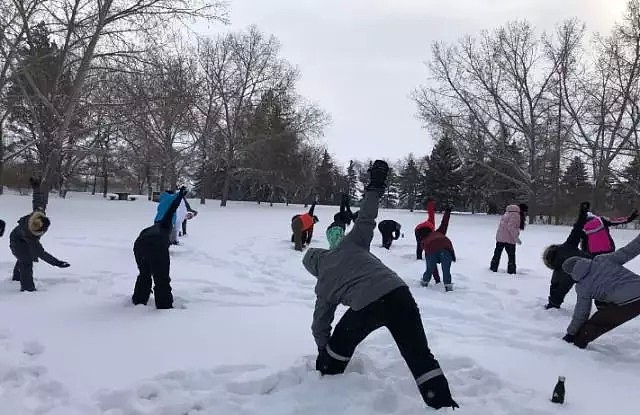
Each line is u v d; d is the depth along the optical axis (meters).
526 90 38.03
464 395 4.60
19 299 7.20
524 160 40.16
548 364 5.60
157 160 33.00
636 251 6.11
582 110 34.59
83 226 17.98
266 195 57.66
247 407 4.11
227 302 7.68
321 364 4.68
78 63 22.86
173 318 6.46
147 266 7.05
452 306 8.29
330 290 4.68
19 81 21.84
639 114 31.58
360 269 4.56
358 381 4.52
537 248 16.70
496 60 38.62
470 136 39.28
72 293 7.70
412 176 71.81
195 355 5.18
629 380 5.25
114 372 4.69
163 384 4.44
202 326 6.19
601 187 37.97
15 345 5.29
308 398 4.27
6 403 4.03
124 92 23.78
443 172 49.53
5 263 9.85
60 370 4.71
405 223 26.23
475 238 19.72
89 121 24.28
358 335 4.52
